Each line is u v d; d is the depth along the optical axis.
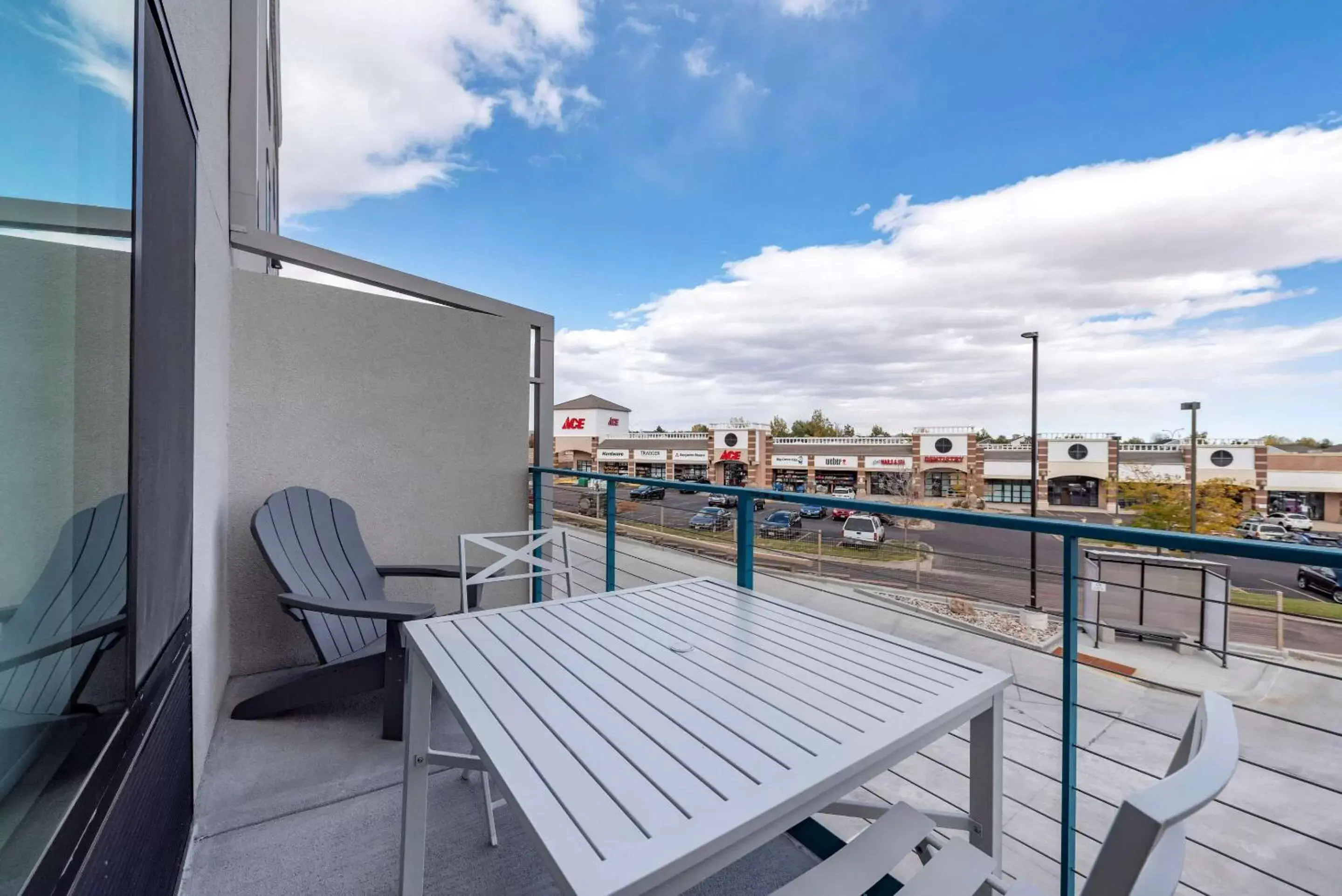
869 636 1.46
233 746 2.16
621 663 1.26
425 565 3.23
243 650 2.86
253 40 2.96
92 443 0.86
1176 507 22.16
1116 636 6.84
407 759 1.37
